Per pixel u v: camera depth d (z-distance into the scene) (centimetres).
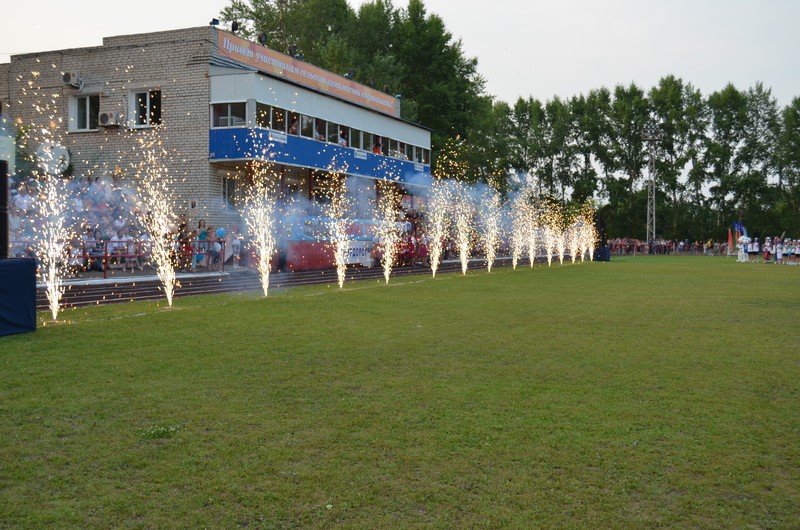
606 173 8625
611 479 495
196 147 2789
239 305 1530
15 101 2994
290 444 564
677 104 8331
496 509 444
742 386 778
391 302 1645
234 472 501
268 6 5684
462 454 543
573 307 1584
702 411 670
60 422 616
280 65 3297
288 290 1991
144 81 2850
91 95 2939
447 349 1002
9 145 1767
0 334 1069
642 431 605
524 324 1279
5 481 481
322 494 465
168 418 632
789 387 774
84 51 2923
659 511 444
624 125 8300
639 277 2859
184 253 2289
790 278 2845
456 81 5697
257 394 724
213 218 2795
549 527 420
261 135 2764
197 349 973
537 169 8569
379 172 3794
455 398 715
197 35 2789
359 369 855
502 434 593
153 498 456
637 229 8500
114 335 1086
